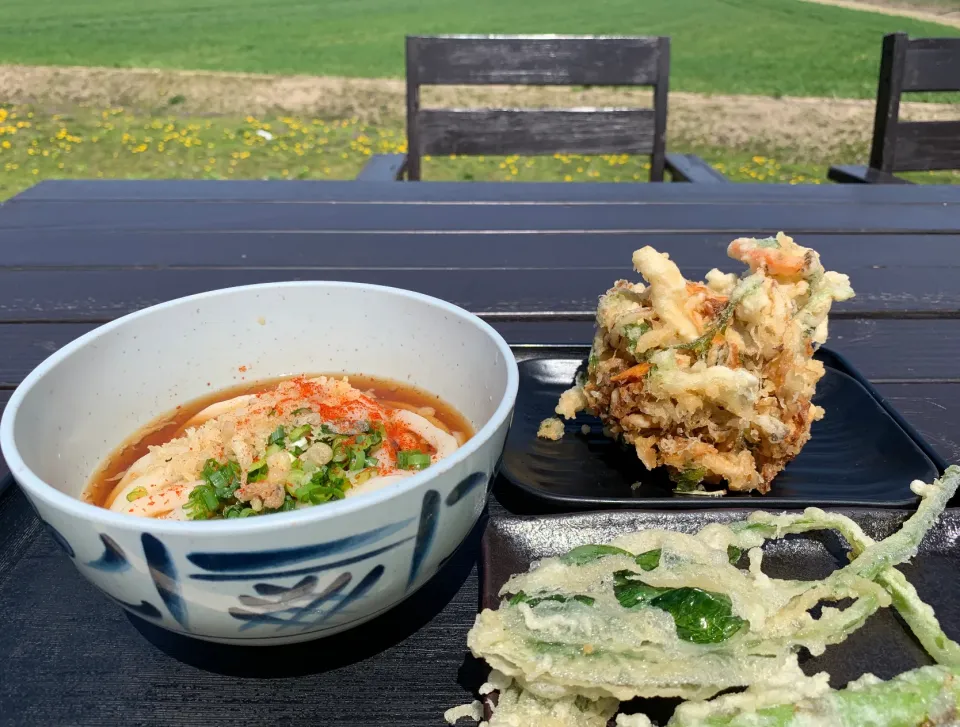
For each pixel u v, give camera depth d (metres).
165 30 10.23
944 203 2.40
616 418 1.29
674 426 1.21
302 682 0.81
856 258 2.01
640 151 3.05
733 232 2.18
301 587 0.69
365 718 0.77
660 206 2.38
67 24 10.38
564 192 2.50
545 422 1.39
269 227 2.19
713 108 7.35
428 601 0.92
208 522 0.64
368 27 10.59
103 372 0.99
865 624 0.88
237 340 1.14
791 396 1.21
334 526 0.66
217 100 7.40
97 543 0.67
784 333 1.19
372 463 0.96
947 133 3.09
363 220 2.25
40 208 2.29
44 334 1.61
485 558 0.95
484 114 2.99
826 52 9.13
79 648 0.85
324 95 7.71
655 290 1.24
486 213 2.31
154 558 0.66
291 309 1.15
